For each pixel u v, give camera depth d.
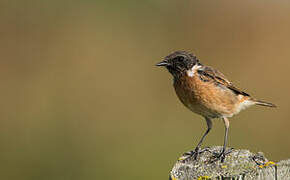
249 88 16.58
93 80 16.67
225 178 6.42
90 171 13.48
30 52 17.50
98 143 14.30
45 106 15.66
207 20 18.48
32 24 18.25
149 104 16.23
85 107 15.65
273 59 17.36
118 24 18.88
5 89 16.12
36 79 16.47
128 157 13.94
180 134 14.90
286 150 14.79
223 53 17.73
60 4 19.23
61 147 14.33
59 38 17.97
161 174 13.40
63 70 17.03
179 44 17.94
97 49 17.64
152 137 14.76
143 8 19.31
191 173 6.70
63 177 13.50
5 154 13.95
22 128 14.82
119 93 16.25
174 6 19.09
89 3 19.31
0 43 17.70
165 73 17.33
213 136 14.86
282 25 18.06
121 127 15.14
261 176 6.42
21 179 13.14
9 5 18.55
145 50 17.75
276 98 16.17
